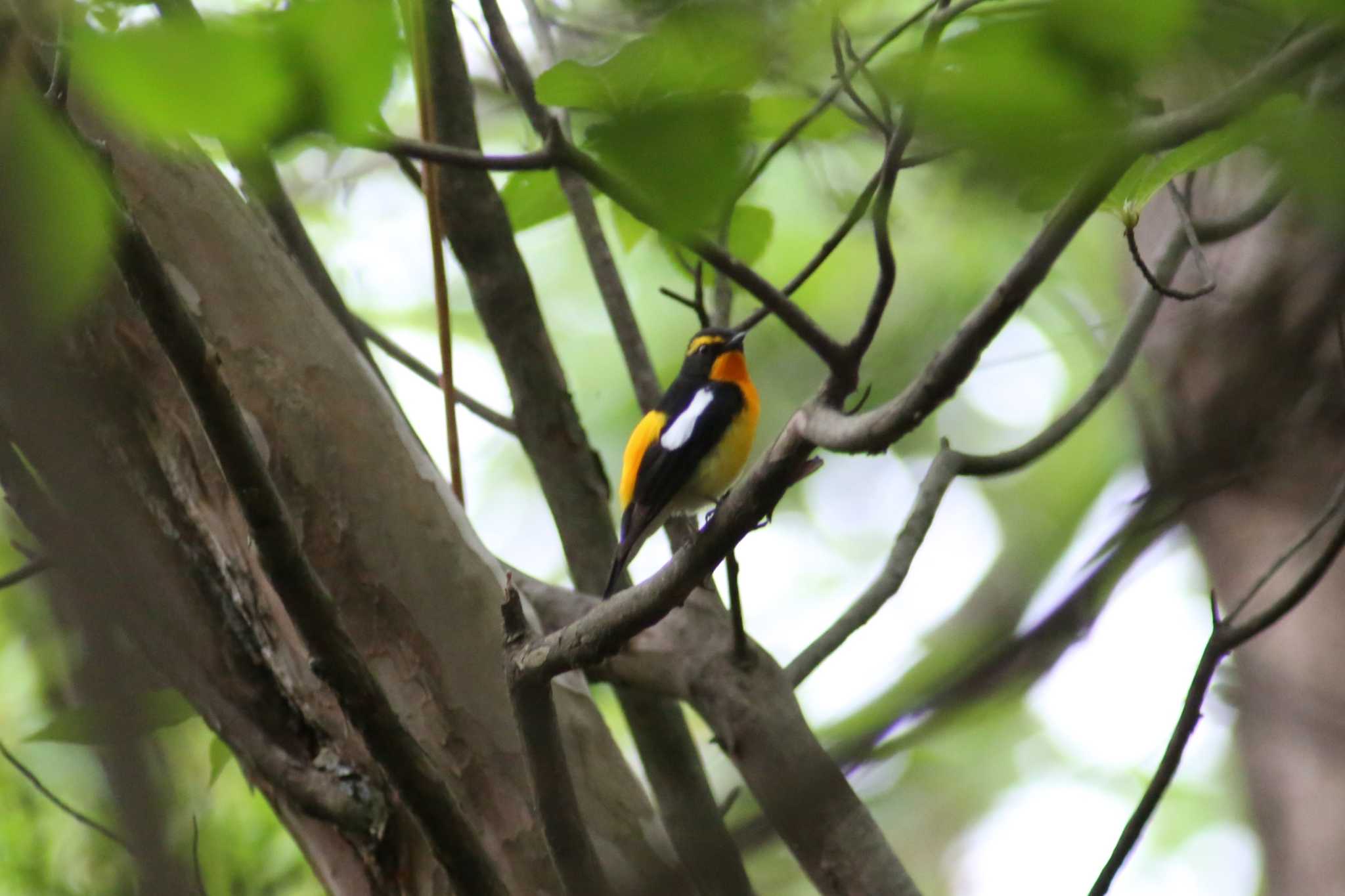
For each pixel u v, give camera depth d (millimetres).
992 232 4316
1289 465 8016
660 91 3791
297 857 9133
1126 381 8812
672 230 3080
